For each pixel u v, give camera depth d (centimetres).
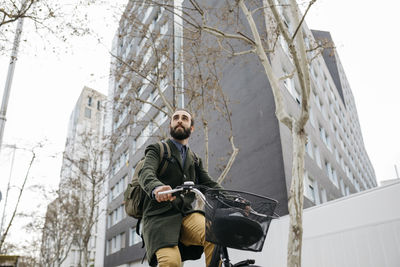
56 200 3027
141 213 274
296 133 820
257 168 1502
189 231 258
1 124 1160
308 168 1766
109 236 3148
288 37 763
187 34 1249
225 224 215
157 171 267
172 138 288
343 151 2956
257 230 220
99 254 3303
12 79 1232
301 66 812
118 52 3117
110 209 3212
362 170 4334
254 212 220
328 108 2798
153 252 240
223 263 230
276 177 1407
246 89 1669
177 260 236
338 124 3034
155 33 1196
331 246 1079
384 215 980
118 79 1254
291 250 725
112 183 3297
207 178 296
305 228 1164
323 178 1973
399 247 933
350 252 1030
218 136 1777
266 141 1498
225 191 222
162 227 246
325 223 1115
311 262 1117
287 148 1472
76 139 3956
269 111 1527
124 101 1384
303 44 803
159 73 1191
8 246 3494
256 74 1633
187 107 1194
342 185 2538
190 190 229
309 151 1923
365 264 991
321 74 2903
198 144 1922
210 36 1803
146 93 2633
